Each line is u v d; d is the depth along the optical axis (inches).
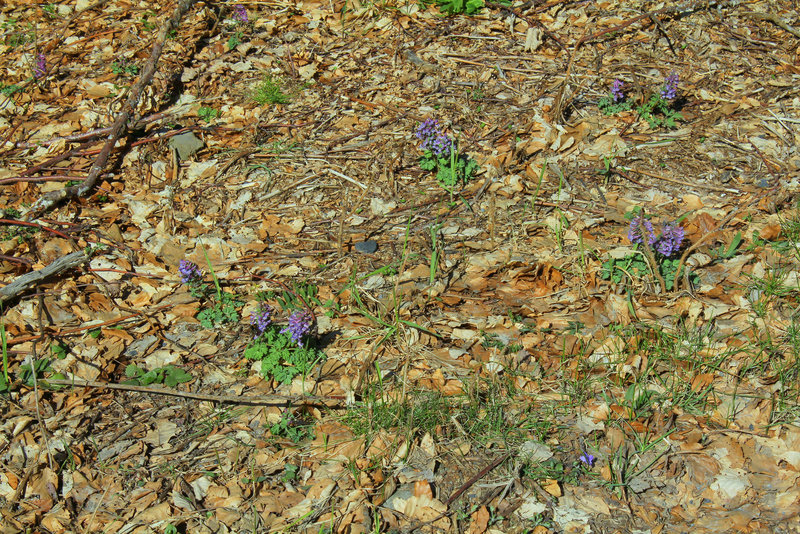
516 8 306.2
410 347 167.2
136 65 274.4
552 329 171.3
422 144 218.2
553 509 133.3
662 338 165.6
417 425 148.0
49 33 297.3
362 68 274.2
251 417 152.6
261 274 190.5
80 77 269.7
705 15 301.4
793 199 208.2
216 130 242.4
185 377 160.4
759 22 300.2
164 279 188.1
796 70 269.4
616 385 156.7
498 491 136.9
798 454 141.3
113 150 232.7
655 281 180.5
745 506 133.5
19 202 211.9
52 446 145.9
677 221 199.0
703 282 183.6
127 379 162.1
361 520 132.0
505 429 148.0
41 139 239.6
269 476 140.5
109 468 142.3
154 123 245.8
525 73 269.9
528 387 156.6
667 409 151.5
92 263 191.6
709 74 268.7
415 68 273.1
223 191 219.6
